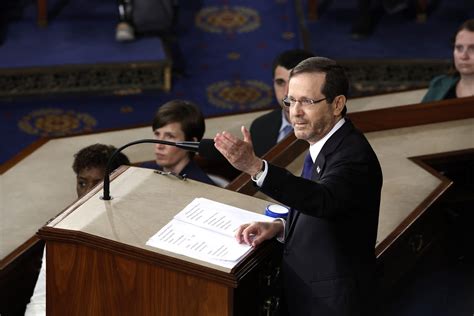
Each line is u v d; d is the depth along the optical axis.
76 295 12.35
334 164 11.66
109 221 12.28
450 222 18.70
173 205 12.71
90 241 11.93
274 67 20.44
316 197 11.23
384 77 32.25
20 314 17.12
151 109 30.84
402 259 16.64
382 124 19.75
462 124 20.08
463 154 18.89
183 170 17.98
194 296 11.61
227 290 11.36
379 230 15.98
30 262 17.05
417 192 17.30
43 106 30.89
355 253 11.92
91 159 16.45
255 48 34.41
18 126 29.56
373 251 12.17
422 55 32.34
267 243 12.09
